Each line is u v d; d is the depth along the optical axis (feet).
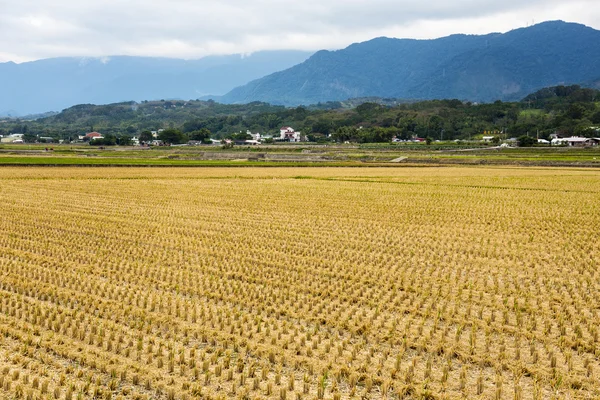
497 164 357.41
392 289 67.92
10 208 138.92
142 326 54.19
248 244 96.53
